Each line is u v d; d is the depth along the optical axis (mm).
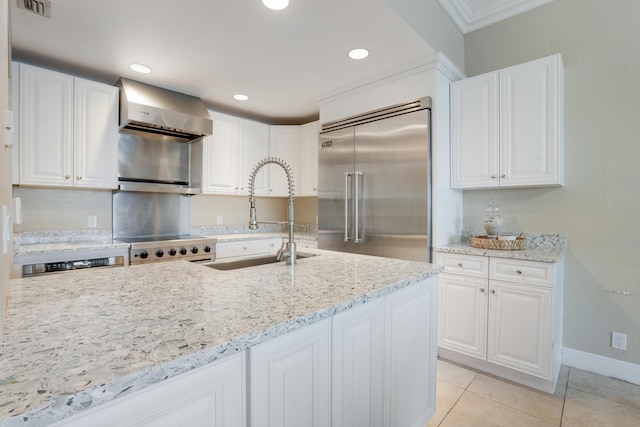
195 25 2068
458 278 2375
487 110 2488
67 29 2113
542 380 2047
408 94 2668
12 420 462
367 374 1223
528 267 2066
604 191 2258
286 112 3926
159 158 3312
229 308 949
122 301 1009
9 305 965
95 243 2684
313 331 998
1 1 726
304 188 3961
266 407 864
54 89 2479
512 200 2646
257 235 3771
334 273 1422
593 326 2307
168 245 2854
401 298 1407
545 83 2242
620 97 2209
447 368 2340
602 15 2281
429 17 2344
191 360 660
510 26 2709
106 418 583
